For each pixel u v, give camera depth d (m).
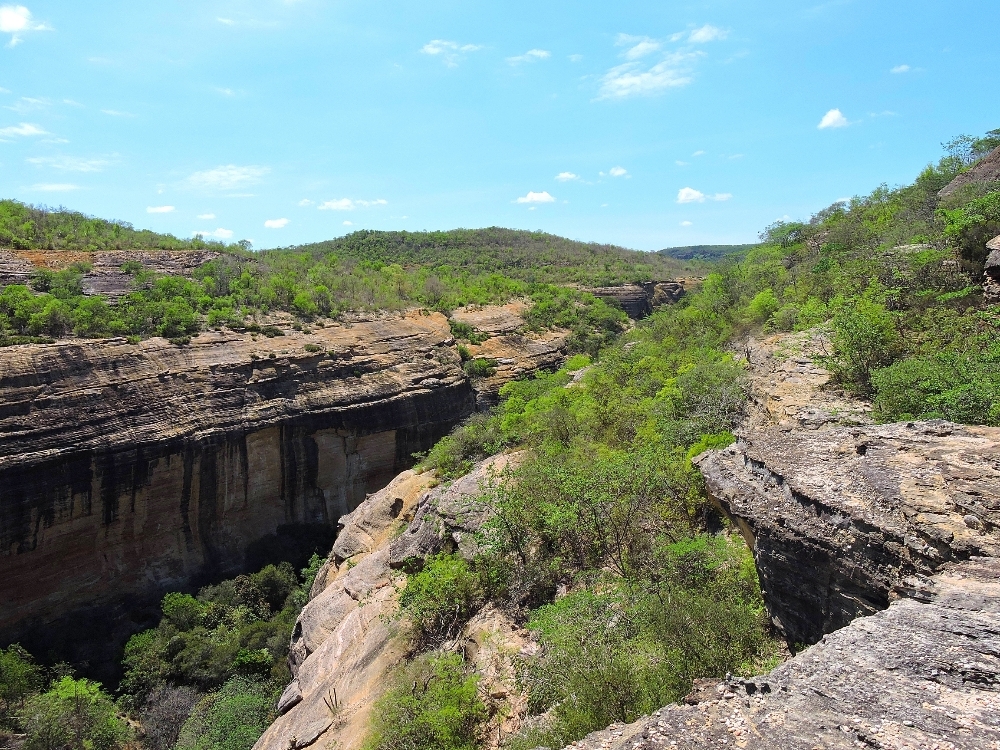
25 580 28.25
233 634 28.73
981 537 6.88
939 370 12.04
